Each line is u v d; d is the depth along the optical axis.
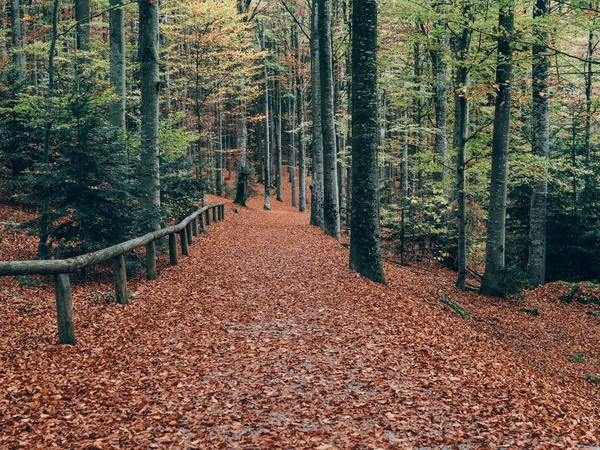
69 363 6.07
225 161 52.91
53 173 9.57
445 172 18.91
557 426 4.98
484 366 6.71
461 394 5.55
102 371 5.93
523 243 19.88
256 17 32.44
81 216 9.63
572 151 19.81
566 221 18.42
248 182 41.34
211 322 8.05
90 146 9.95
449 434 4.64
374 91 10.92
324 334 7.42
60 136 9.69
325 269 12.04
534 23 11.59
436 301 11.31
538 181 16.72
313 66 21.41
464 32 12.82
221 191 34.50
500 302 13.84
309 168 57.34
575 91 18.75
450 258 19.11
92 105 10.27
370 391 5.54
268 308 8.90
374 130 11.04
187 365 6.24
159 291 9.77
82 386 5.45
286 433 4.60
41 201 10.13
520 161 14.36
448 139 23.73
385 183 30.19
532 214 16.89
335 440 4.48
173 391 5.47
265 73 32.88
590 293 14.79
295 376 5.93
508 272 14.00
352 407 5.15
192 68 23.98
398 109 28.80
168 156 17.52
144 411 4.97
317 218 22.23
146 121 12.97
